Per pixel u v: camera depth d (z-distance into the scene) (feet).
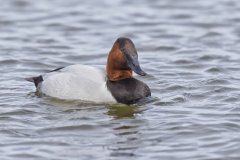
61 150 39.06
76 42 70.49
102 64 62.44
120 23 78.13
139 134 41.81
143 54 65.98
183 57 63.82
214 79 54.29
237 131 41.93
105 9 84.28
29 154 38.45
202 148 39.17
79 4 86.58
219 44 69.00
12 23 78.02
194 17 80.33
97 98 48.34
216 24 77.05
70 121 44.55
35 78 52.42
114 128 43.06
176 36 72.69
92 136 41.55
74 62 63.10
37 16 80.89
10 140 40.91
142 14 81.97
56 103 48.70
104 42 70.64
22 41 70.64
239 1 87.66
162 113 46.14
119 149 39.22
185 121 44.06
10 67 60.54
